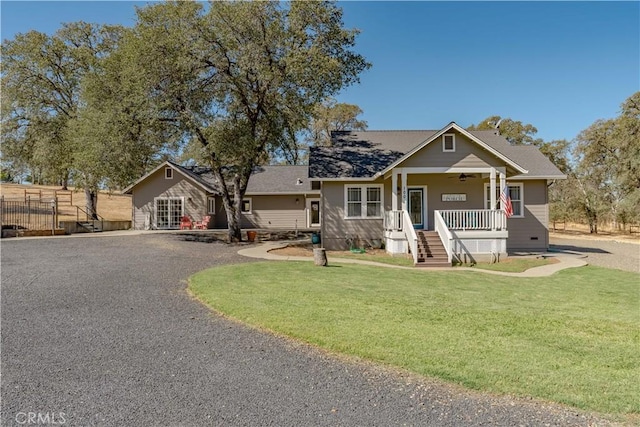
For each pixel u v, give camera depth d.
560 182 33.44
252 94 18.56
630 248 20.84
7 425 3.08
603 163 30.97
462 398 3.60
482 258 14.70
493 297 8.33
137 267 11.05
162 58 16.64
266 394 3.63
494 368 4.24
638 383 3.94
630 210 27.12
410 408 3.40
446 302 7.57
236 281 9.03
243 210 29.27
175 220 27.62
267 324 5.72
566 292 9.21
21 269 10.54
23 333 5.31
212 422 3.13
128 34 17.88
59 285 8.49
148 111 16.98
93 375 4.01
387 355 4.58
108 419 3.17
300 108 17.92
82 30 28.61
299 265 12.10
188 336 5.26
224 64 17.55
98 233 23.00
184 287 8.44
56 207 24.05
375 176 16.03
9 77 26.14
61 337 5.17
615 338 5.45
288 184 29.77
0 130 26.83
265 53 17.06
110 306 6.79
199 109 17.52
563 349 4.93
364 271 11.36
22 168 29.50
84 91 21.61
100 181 24.98
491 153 15.17
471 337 5.30
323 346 4.89
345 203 17.31
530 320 6.30
